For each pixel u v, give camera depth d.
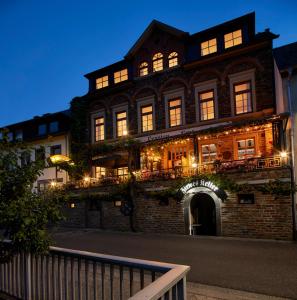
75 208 20.30
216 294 5.88
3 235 4.10
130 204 17.38
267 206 13.24
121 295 3.64
